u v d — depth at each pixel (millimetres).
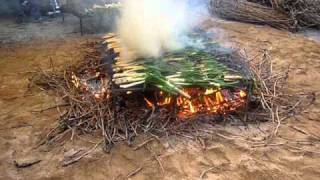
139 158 1641
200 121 1881
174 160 1630
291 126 1919
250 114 1951
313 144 1771
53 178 1534
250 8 4133
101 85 2084
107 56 2289
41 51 3000
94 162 1620
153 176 1535
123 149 1692
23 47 3121
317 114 2057
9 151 1704
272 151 1706
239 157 1658
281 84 2357
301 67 2762
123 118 1830
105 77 2217
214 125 1878
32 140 1785
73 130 1806
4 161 1642
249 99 1936
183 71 1917
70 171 1573
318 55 3053
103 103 1922
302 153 1700
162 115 1839
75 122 1865
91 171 1569
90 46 3043
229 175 1545
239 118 1933
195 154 1669
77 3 3557
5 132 1853
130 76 1863
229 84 1889
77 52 2943
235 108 1938
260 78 2141
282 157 1669
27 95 2242
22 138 1803
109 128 1800
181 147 1712
